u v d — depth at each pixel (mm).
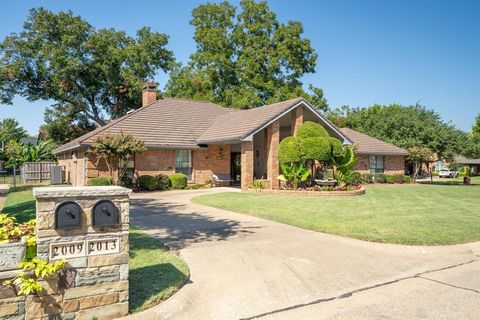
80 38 39406
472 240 8727
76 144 20109
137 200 16375
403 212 12594
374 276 6297
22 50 37281
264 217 11508
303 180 19500
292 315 4773
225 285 5766
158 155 22141
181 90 43156
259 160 26312
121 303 4445
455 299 5312
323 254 7523
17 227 4809
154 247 7613
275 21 43125
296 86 42188
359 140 32969
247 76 40688
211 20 43406
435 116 48344
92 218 4305
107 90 43062
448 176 49219
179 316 4715
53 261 4090
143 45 43219
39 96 40156
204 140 22328
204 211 13023
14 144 32844
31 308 4000
